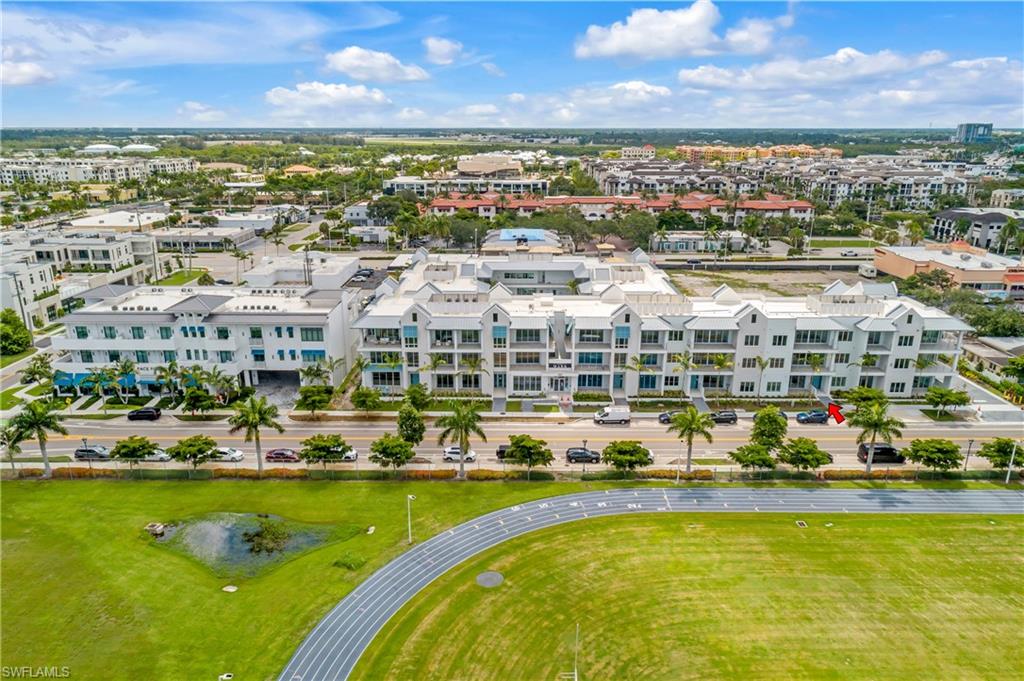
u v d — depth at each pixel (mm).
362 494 97750
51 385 137625
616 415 121062
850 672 66688
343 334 144125
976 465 106688
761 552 84750
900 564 82750
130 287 150750
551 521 91000
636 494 97750
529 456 98500
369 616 73250
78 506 94125
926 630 72250
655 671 66250
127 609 74250
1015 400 131375
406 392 124938
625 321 128000
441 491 98625
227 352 134000
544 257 190625
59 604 74875
